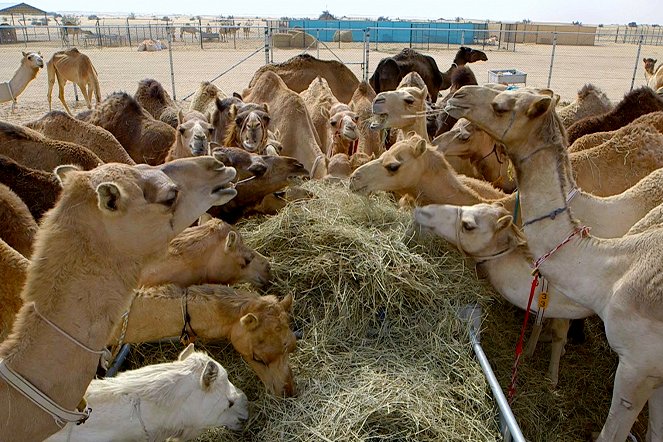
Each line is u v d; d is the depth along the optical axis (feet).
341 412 12.84
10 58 96.37
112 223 8.55
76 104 61.57
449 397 13.47
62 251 8.46
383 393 13.32
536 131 13.30
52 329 8.38
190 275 15.66
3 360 8.18
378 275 16.07
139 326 13.91
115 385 11.53
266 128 26.32
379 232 17.53
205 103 36.29
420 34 161.79
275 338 13.58
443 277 16.56
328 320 15.74
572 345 18.70
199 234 15.74
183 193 9.70
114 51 118.52
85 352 8.61
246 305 13.94
